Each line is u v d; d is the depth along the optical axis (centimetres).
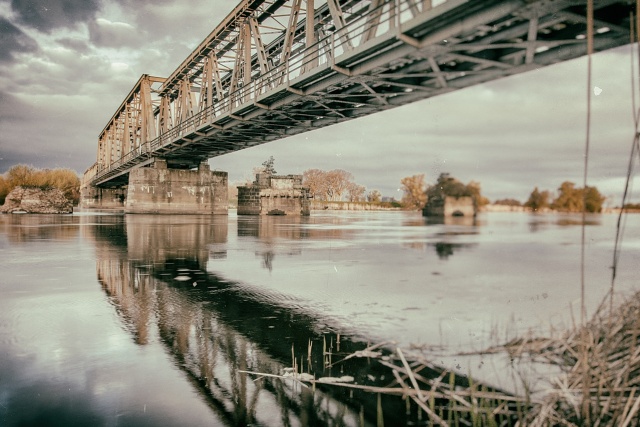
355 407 344
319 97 1950
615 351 352
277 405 346
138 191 4859
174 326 568
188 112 4284
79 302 698
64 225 2894
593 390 318
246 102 2378
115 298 732
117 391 368
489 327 560
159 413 330
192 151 4569
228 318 611
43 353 457
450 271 1066
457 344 491
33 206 5309
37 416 322
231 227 2856
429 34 1237
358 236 2170
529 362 425
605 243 1825
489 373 403
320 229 2742
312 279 942
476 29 1132
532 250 1548
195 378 398
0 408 334
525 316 617
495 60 1366
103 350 470
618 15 983
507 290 817
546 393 353
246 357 455
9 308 654
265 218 4562
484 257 1348
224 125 3031
